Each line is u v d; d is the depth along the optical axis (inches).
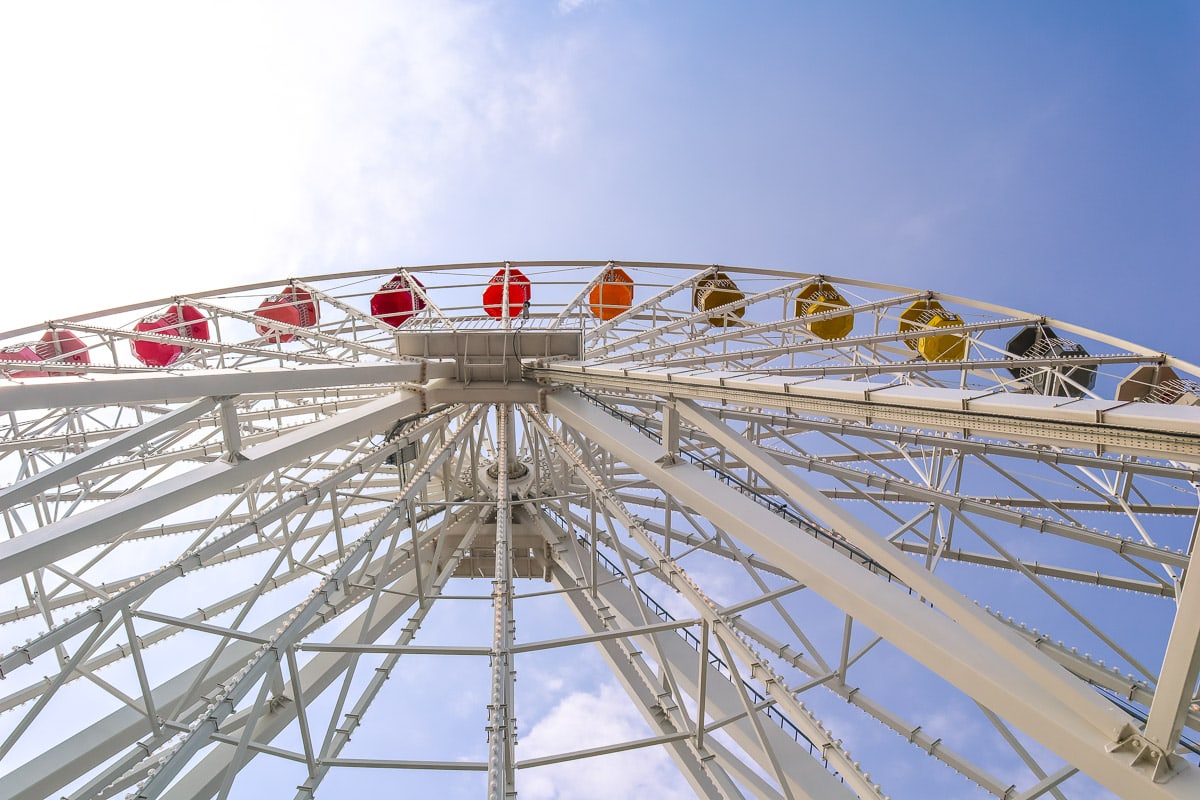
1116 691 584.4
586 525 1017.5
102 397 482.9
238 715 692.1
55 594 791.7
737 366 1032.8
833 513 488.1
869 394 422.3
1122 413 293.0
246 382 605.0
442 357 949.2
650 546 621.3
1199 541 275.6
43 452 824.3
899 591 438.6
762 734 492.7
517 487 1075.3
